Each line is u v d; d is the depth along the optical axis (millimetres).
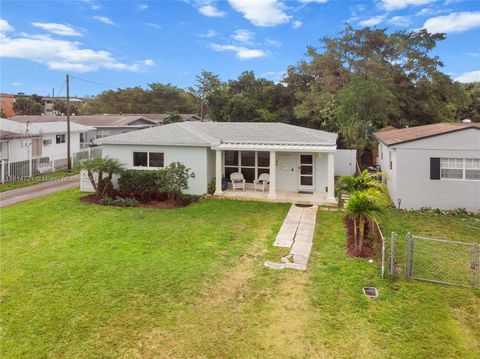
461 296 7906
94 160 17625
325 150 16922
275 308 7434
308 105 39031
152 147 18969
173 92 80812
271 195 17672
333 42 38625
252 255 10352
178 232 12414
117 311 7270
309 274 9062
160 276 8883
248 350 6117
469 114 50125
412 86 36625
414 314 7164
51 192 19953
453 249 10859
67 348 6133
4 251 10594
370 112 29859
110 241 11469
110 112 77125
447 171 15469
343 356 5953
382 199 10656
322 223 13672
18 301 7637
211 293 8062
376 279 8703
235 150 18891
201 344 6266
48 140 30625
